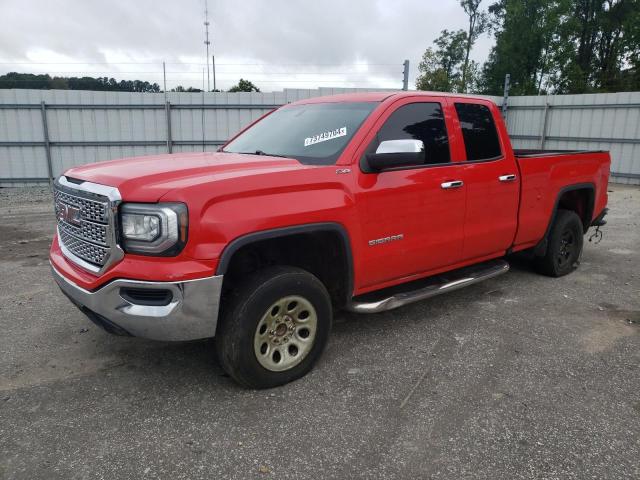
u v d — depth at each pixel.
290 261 3.75
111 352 3.89
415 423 2.99
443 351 3.96
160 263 2.85
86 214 3.13
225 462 2.63
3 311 4.74
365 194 3.60
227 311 3.14
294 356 3.41
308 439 2.83
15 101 15.45
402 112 4.00
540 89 40.12
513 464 2.63
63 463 2.61
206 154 4.12
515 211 4.95
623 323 4.58
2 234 8.41
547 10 39.16
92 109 15.94
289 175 3.23
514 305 5.01
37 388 3.36
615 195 14.48
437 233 4.19
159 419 3.01
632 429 2.94
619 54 42.19
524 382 3.48
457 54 47.84
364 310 3.79
